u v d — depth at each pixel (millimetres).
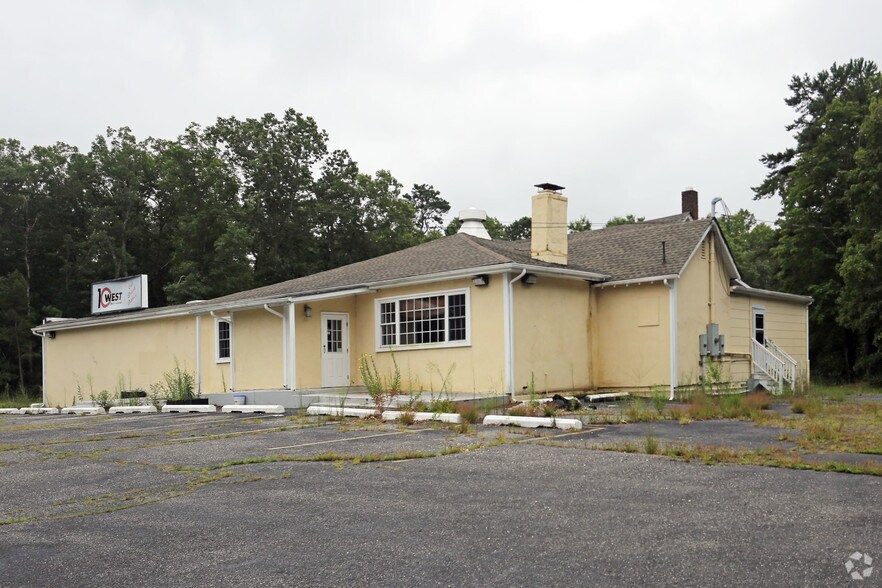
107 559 5281
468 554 5031
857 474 7320
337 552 5211
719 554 4812
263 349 19875
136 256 49469
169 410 18625
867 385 31750
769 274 47125
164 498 7223
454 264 17938
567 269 17844
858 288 31328
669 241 20125
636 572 4539
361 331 20000
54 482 8359
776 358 22016
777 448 9055
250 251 47656
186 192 45344
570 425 11438
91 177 48375
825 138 35219
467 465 8406
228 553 5301
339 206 49594
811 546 4906
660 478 7328
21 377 41875
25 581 4883
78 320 27703
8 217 45812
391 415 13562
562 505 6316
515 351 16703
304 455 9477
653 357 18609
